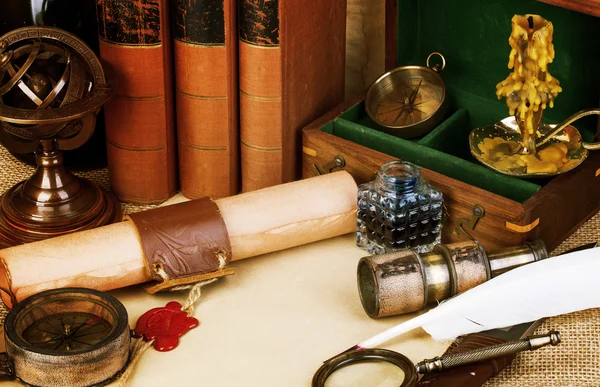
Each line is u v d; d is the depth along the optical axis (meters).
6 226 1.10
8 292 1.00
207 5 1.09
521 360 0.99
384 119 1.18
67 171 1.11
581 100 1.13
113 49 1.11
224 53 1.11
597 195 1.14
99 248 1.02
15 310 0.95
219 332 1.01
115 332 0.94
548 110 1.15
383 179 1.06
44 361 0.92
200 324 1.01
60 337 0.96
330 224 1.09
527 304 0.98
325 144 1.13
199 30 1.10
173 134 1.16
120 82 1.12
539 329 1.01
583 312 1.03
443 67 1.19
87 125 1.09
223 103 1.13
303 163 1.17
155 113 1.13
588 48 1.10
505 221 1.05
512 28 1.06
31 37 1.05
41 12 1.13
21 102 1.08
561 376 0.97
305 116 1.17
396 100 1.19
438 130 1.15
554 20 1.11
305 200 1.08
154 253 1.02
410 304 1.00
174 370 0.97
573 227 1.12
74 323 0.97
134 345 0.99
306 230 1.08
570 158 1.09
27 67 1.04
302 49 1.13
